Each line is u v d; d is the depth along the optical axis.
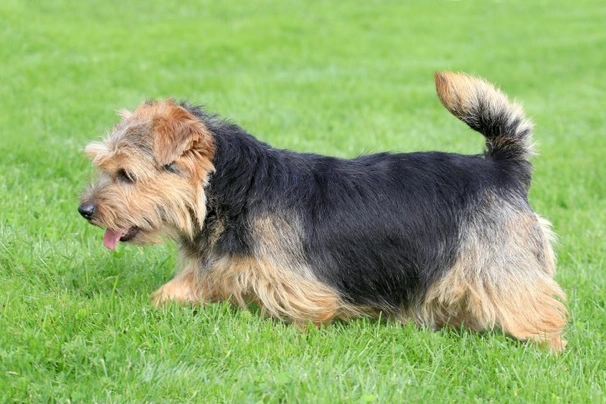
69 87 16.06
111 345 6.07
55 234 8.45
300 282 6.46
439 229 6.62
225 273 6.52
